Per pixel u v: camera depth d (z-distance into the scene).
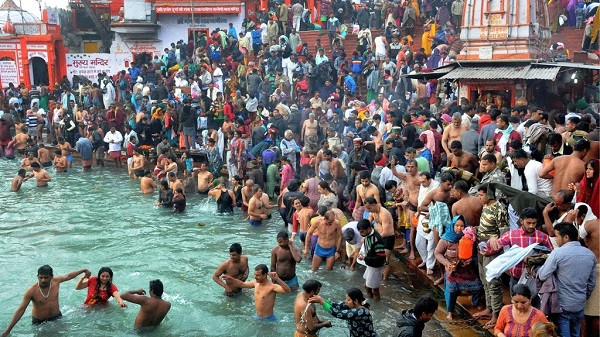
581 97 16.66
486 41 16.47
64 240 13.62
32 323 9.22
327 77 22.53
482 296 8.60
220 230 14.24
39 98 27.59
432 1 25.66
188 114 20.77
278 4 28.06
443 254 8.51
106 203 17.17
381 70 21.69
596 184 7.41
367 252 9.62
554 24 22.55
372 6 27.56
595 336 6.89
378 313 9.25
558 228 6.70
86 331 8.98
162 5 29.03
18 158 25.14
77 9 34.66
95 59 30.36
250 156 18.06
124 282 10.98
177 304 9.96
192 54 26.92
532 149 9.62
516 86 15.99
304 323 7.88
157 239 13.59
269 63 24.19
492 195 7.98
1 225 14.95
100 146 23.14
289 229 13.70
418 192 10.88
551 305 6.62
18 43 30.00
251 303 9.95
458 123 12.57
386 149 13.22
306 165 16.14
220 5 28.94
